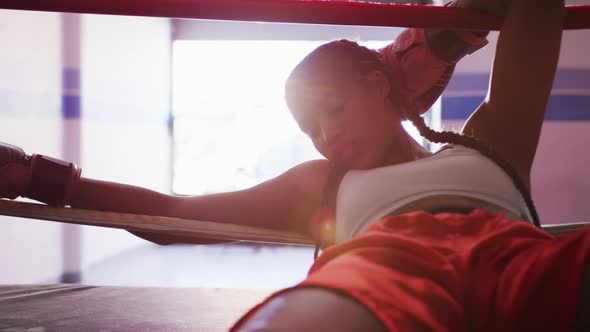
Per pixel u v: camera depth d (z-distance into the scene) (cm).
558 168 561
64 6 102
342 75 102
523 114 104
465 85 564
